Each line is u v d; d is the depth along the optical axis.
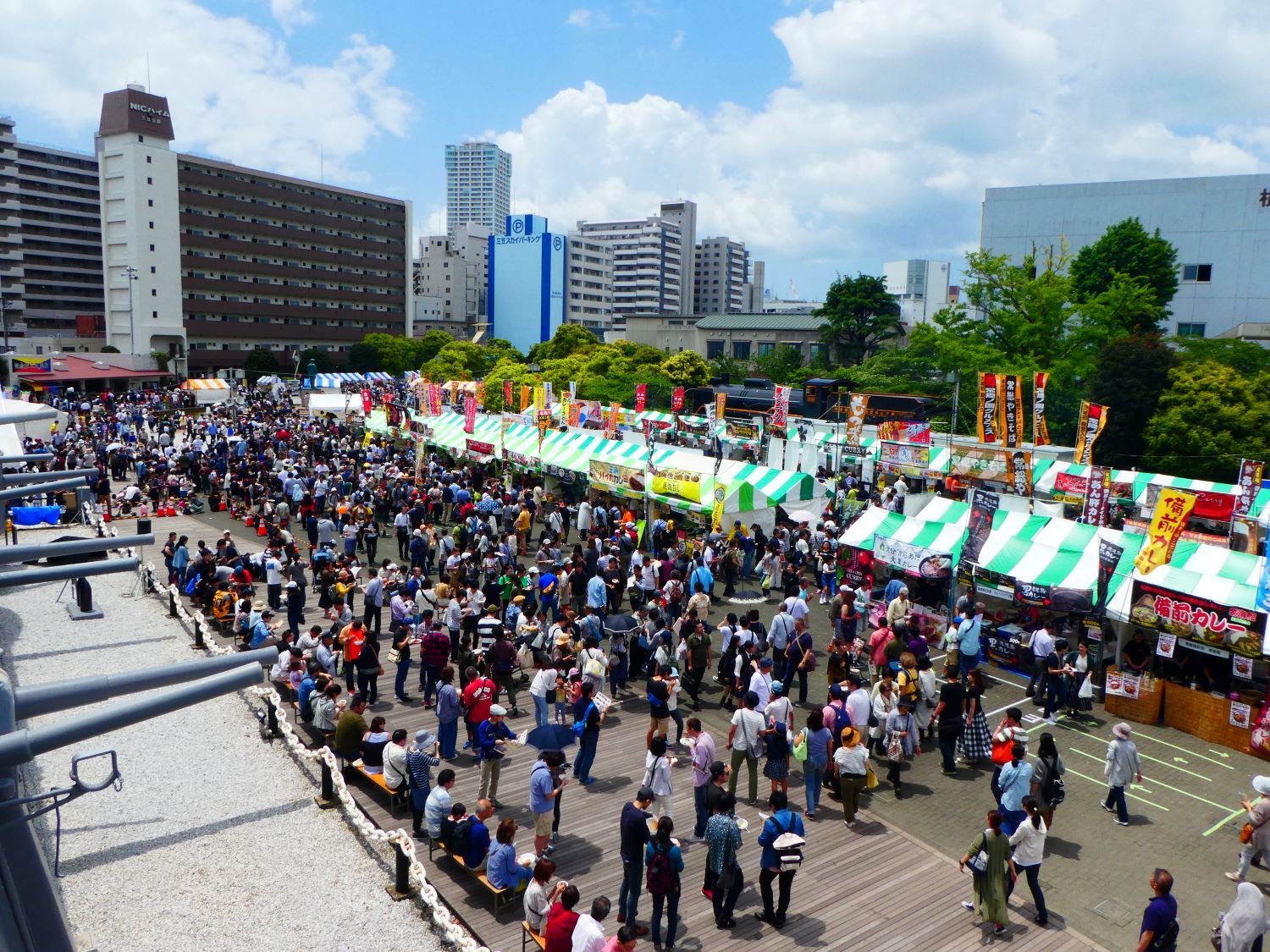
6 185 115.62
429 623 16.80
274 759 14.66
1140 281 61.03
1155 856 12.18
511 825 10.52
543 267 155.00
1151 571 16.94
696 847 12.20
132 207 99.94
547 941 8.94
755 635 17.12
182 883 11.00
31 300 119.38
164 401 75.81
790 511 27.50
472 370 98.69
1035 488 31.44
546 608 20.42
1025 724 16.47
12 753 6.80
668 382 74.75
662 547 26.06
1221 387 38.78
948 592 20.98
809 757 12.98
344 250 125.75
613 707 17.09
